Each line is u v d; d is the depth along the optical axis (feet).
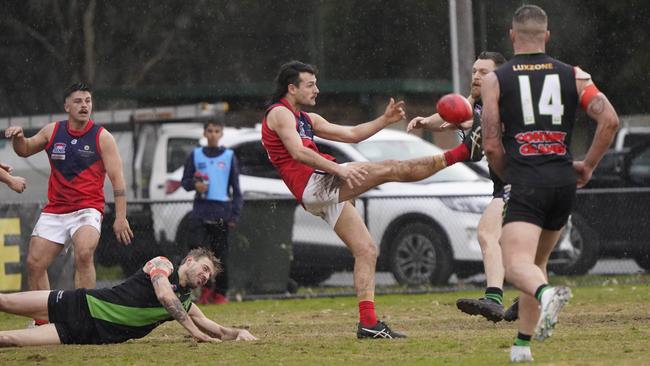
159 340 112.37
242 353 99.14
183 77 437.99
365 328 107.96
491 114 80.59
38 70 422.41
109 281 192.34
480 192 194.08
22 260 171.42
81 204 122.52
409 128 113.80
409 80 394.52
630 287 186.09
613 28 358.02
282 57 437.99
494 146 80.74
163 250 191.52
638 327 117.29
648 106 353.51
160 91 401.49
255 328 128.36
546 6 365.61
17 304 104.06
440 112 94.89
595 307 146.41
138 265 190.90
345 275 220.84
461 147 100.94
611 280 195.21
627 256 203.00
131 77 432.66
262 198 187.32
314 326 129.90
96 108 411.54
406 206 189.78
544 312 75.00
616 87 356.38
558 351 94.63
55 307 104.58
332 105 405.39
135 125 278.05
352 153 200.23
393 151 204.23
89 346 105.19
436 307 154.20
